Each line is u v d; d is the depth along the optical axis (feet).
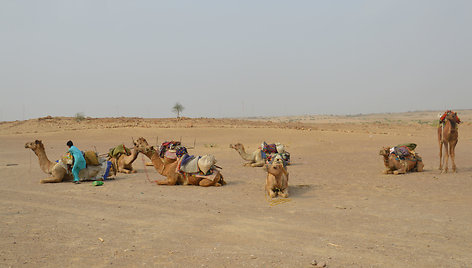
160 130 141.28
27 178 47.67
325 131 134.31
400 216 26.14
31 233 22.62
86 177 44.55
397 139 109.50
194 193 36.37
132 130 141.69
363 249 19.43
